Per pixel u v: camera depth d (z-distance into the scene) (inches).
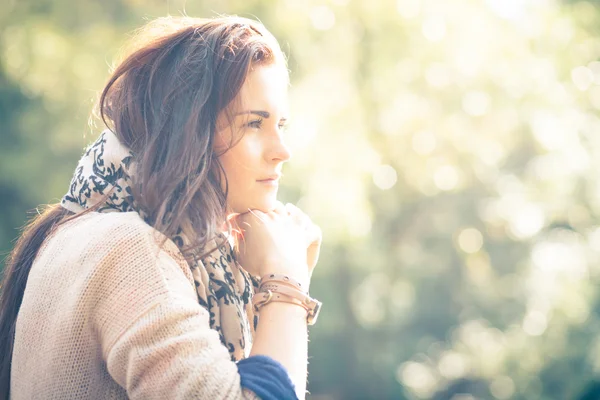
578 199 495.2
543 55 460.1
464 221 514.0
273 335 54.9
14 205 354.9
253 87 57.3
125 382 49.8
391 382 488.4
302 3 370.0
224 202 57.7
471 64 439.5
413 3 419.5
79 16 348.2
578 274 506.3
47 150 342.0
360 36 421.7
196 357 48.8
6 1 349.4
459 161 464.1
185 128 54.6
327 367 485.1
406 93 440.1
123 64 57.7
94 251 50.8
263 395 49.8
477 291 530.0
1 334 58.5
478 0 434.3
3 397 58.2
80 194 56.4
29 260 58.0
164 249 52.3
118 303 49.9
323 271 416.8
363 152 398.9
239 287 60.8
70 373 50.3
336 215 373.1
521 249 526.6
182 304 50.3
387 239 502.3
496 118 464.4
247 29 58.5
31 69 337.4
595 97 478.3
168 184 53.6
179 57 56.7
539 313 516.7
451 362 526.0
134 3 345.7
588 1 478.6
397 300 505.7
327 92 386.9
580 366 480.1
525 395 501.4
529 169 502.3
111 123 59.6
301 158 363.6
